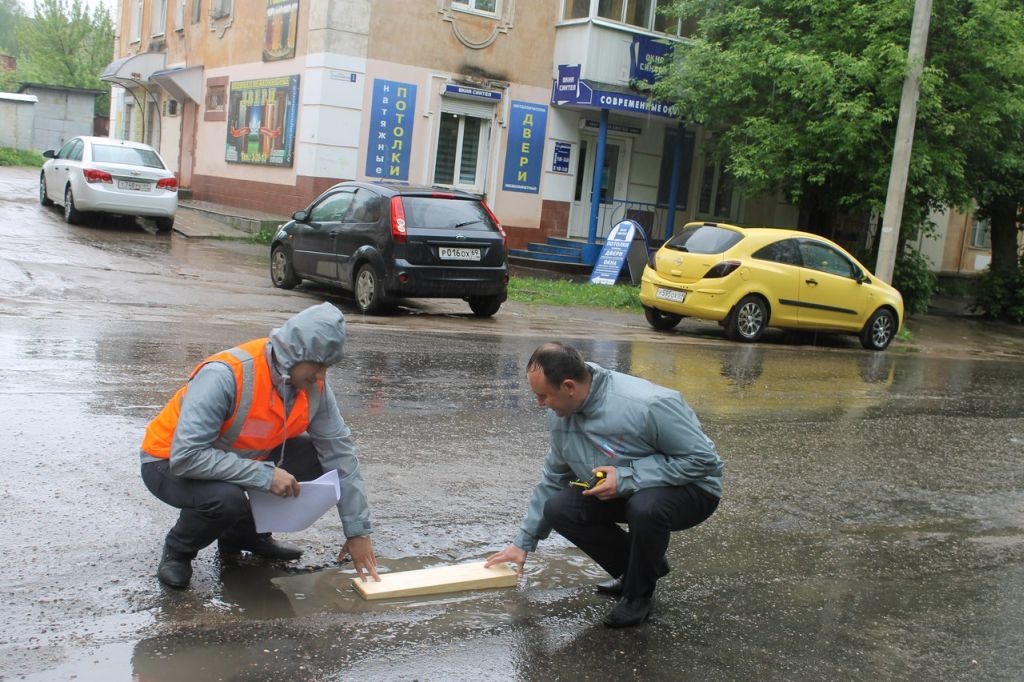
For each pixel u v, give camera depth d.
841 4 18.02
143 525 4.68
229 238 19.53
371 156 20.39
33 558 4.20
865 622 4.52
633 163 23.83
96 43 49.94
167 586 4.11
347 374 8.52
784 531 5.68
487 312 13.56
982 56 17.14
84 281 12.63
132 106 32.88
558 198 22.59
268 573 4.40
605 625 4.21
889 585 5.00
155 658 3.53
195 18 26.50
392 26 20.06
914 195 18.64
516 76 21.55
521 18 21.38
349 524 4.21
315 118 19.88
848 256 14.83
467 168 21.70
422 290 12.49
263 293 13.59
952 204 19.16
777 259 14.14
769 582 4.90
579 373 3.88
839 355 13.81
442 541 4.96
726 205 25.56
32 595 3.89
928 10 15.76
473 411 7.68
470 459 6.41
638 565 4.12
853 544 5.57
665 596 4.62
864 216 25.52
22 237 16.05
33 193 23.30
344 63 19.73
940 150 17.83
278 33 21.48
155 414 6.52
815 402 9.59
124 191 18.09
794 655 4.09
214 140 25.08
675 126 24.20
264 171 22.28
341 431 4.20
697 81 19.38
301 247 13.90
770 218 26.33
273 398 3.94
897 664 4.10
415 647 3.84
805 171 18.39
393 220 12.38
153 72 28.80
